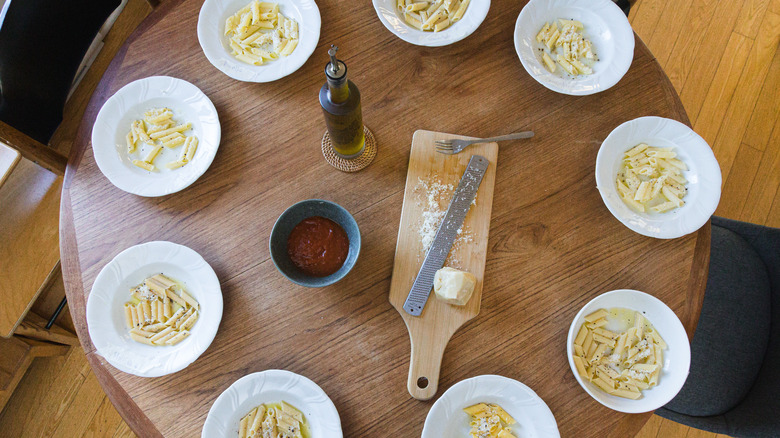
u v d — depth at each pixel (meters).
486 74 1.30
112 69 1.29
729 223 1.54
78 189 1.22
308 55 1.24
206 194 1.21
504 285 1.17
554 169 1.24
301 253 1.13
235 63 1.25
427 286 1.14
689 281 1.18
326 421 1.04
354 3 1.33
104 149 1.19
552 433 1.03
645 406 1.05
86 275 1.18
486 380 1.04
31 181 1.71
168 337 1.09
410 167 1.22
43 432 2.00
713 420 1.34
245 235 1.19
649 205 1.19
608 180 1.19
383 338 1.13
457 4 1.27
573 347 1.09
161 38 1.30
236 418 1.05
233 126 1.25
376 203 1.21
